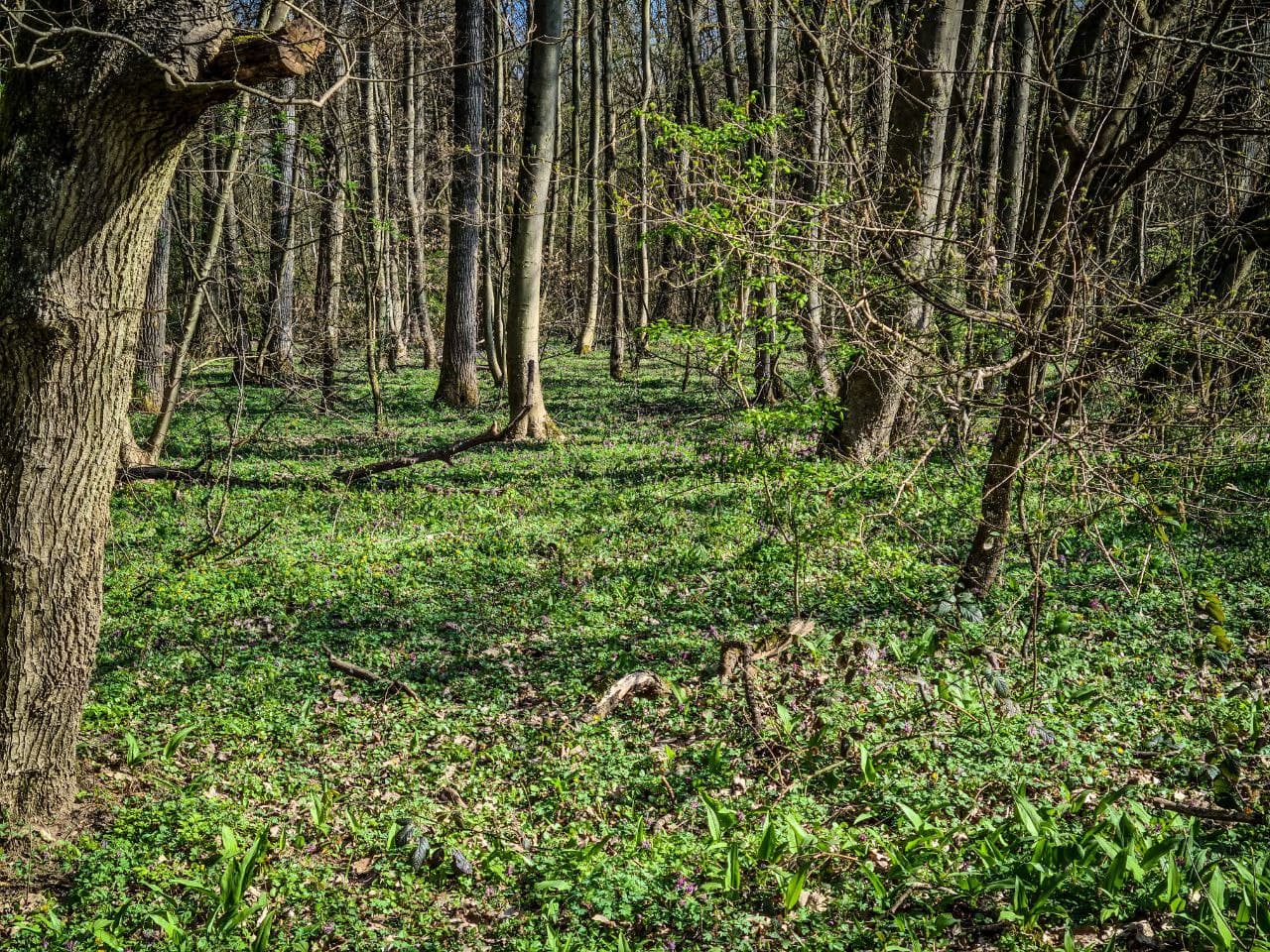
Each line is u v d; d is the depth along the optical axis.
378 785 5.71
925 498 10.32
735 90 19.64
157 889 4.61
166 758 5.81
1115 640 7.26
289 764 5.95
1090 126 7.71
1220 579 8.31
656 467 14.28
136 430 18.81
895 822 5.09
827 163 7.96
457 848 4.95
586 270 34.75
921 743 5.75
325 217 18.25
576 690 6.79
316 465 15.43
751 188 7.25
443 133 24.03
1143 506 6.38
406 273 31.67
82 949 4.30
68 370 4.56
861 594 8.37
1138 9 6.81
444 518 11.84
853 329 5.80
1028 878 4.24
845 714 6.12
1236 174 7.88
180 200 14.15
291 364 18.30
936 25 11.34
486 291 25.89
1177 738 5.73
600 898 4.49
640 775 5.66
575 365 31.95
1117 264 7.25
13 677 4.84
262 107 13.70
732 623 7.93
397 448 16.83
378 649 7.67
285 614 8.48
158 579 9.27
